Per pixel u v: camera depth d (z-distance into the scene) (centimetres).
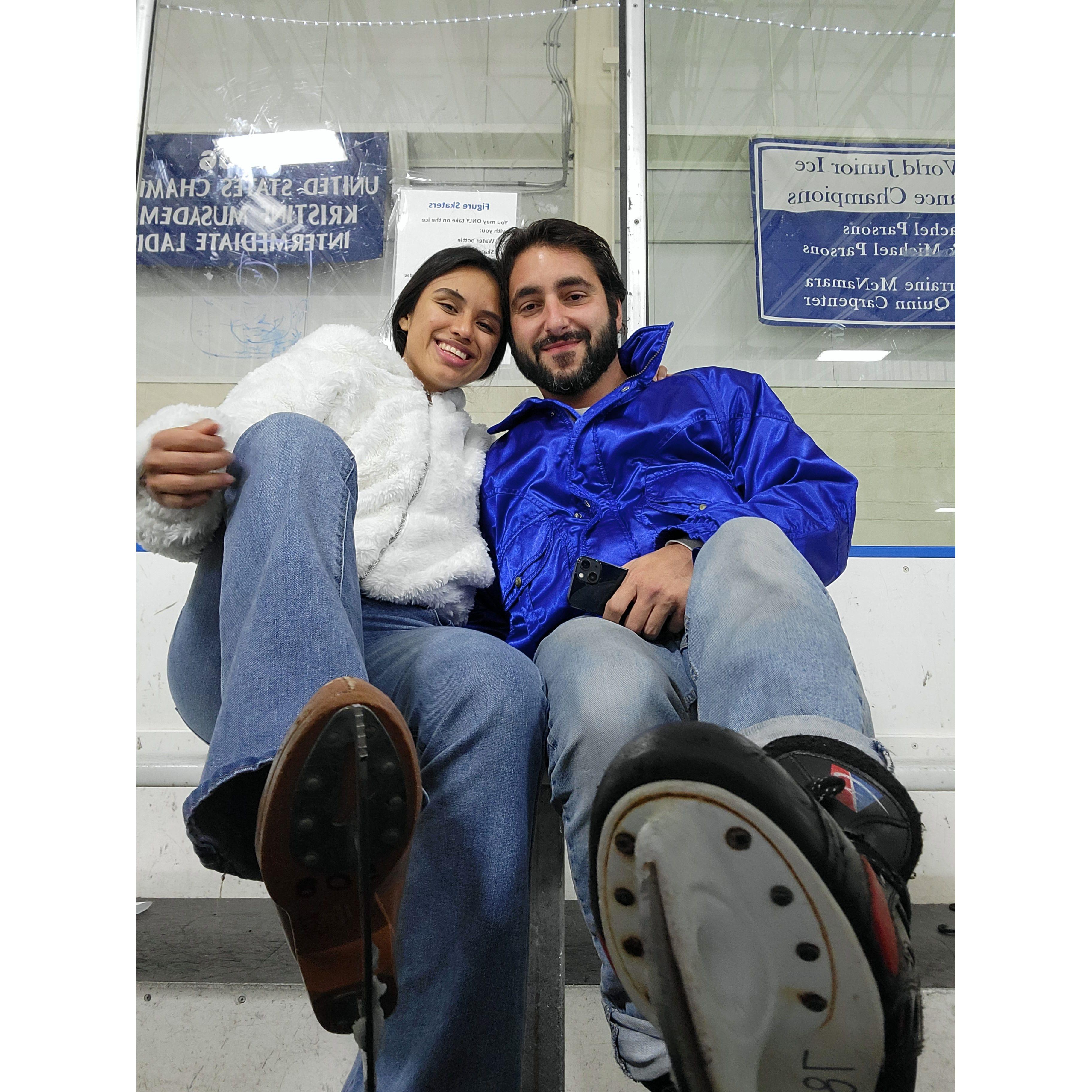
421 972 69
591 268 128
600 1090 103
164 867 163
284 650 62
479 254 128
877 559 188
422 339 123
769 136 207
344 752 49
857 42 210
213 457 74
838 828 45
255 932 133
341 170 202
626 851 48
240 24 205
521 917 72
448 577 105
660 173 205
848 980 45
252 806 57
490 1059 68
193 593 86
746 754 44
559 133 205
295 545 67
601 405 122
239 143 201
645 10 209
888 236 204
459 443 118
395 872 54
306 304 198
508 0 209
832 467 113
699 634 76
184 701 93
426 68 206
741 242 203
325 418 105
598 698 79
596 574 100
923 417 198
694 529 102
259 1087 99
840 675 64
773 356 200
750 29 210
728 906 46
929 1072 98
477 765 75
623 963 51
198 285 197
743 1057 48
